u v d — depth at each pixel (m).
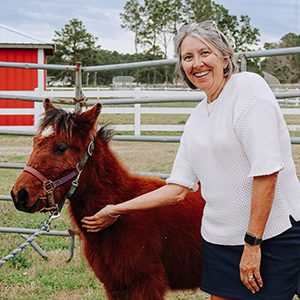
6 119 18.31
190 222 3.80
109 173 3.77
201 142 2.94
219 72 2.93
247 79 2.84
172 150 14.35
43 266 5.94
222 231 2.95
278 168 2.67
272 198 2.71
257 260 2.78
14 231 6.17
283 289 2.88
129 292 3.75
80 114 3.64
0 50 18.98
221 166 2.87
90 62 62.69
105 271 3.75
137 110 14.88
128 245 3.63
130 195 3.79
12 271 5.80
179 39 3.00
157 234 3.71
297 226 2.88
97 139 3.77
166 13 63.72
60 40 61.94
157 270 3.71
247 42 59.00
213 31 2.93
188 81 3.17
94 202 3.71
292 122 19.50
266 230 2.82
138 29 64.62
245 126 2.73
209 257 3.06
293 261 2.87
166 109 15.19
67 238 6.93
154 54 64.62
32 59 19.22
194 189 3.26
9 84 18.98
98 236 3.66
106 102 5.63
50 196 3.55
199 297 5.19
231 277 2.97
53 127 3.57
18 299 5.11
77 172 3.61
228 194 2.88
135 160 12.41
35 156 3.54
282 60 58.00
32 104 18.36
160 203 3.29
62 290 5.35
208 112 2.98
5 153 13.60
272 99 2.78
